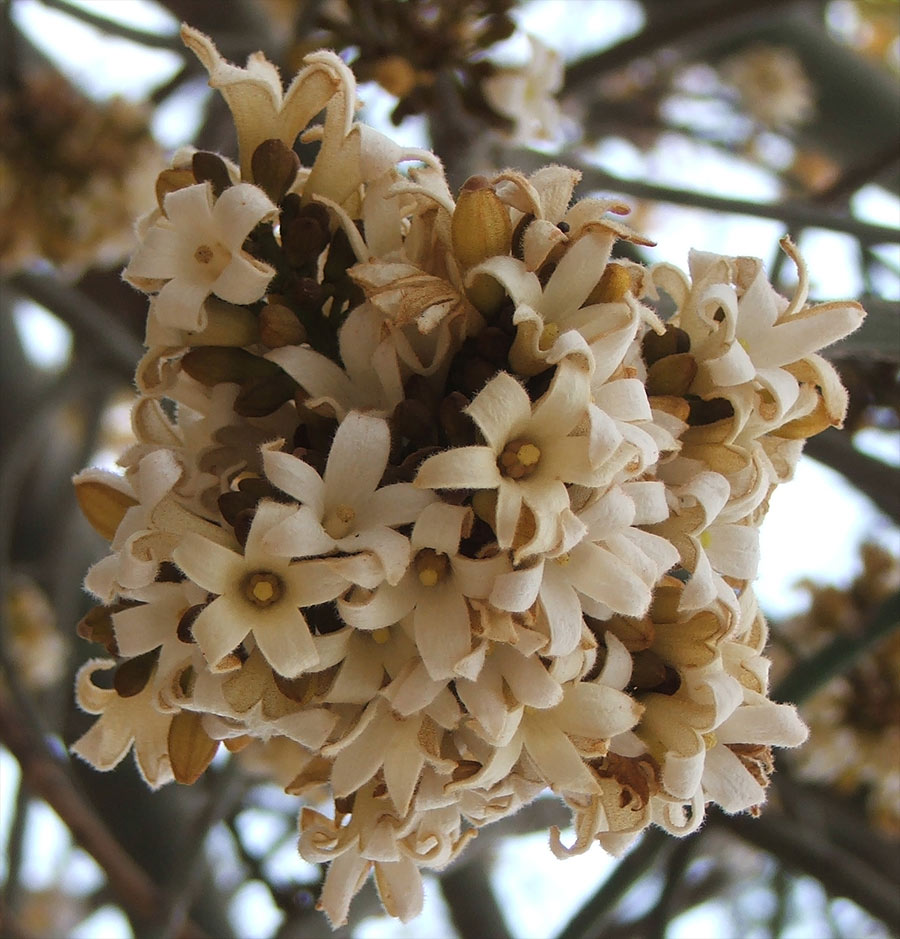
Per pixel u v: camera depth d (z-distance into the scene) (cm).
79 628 21
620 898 27
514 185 19
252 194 19
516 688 19
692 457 20
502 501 18
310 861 20
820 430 21
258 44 34
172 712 20
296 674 19
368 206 20
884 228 28
